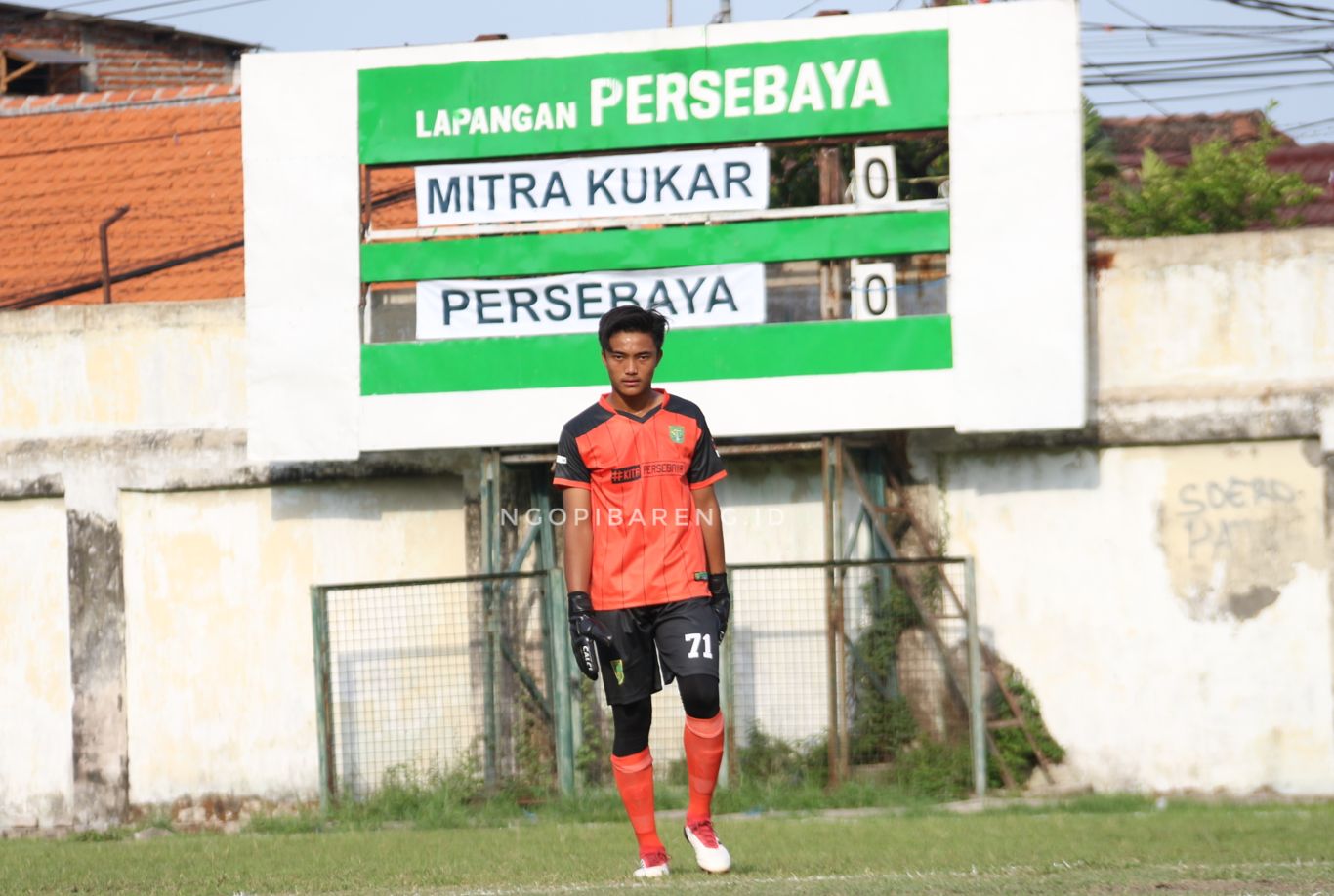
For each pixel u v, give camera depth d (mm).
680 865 27484
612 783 55031
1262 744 53062
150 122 92688
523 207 53750
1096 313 54281
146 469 59125
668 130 52906
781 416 52156
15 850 41812
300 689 58125
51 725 60094
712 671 24719
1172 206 91875
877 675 54125
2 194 88125
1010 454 54812
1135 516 54125
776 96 52406
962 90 51438
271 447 54344
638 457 24750
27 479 60000
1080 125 50906
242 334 58812
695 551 25047
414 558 57781
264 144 54656
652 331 24891
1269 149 93438
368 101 54312
